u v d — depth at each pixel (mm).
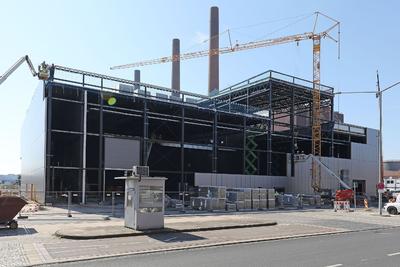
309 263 11766
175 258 12703
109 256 12992
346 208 38156
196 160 56719
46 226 20438
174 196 50562
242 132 57750
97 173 44938
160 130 55062
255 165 59375
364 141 68625
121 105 47688
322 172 59438
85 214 28297
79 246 14766
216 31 90438
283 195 43312
